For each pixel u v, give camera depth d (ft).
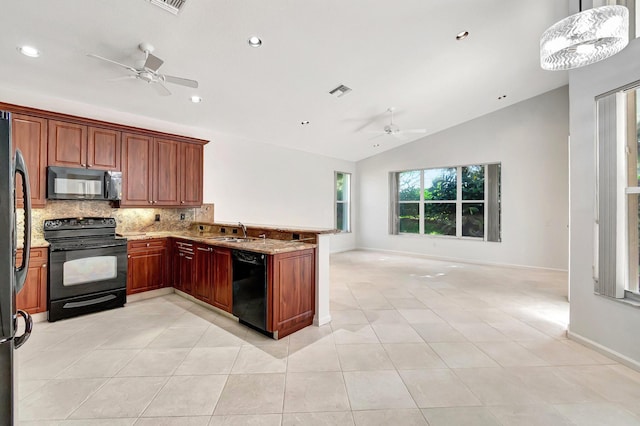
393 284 15.28
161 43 9.04
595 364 7.45
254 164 19.11
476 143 20.85
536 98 18.60
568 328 9.02
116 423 5.41
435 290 14.19
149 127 14.39
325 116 16.72
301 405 5.95
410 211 24.81
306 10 8.52
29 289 9.86
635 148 7.41
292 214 21.85
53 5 7.30
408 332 9.45
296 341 8.80
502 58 13.14
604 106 7.68
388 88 14.29
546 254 18.51
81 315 10.77
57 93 11.35
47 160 10.62
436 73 13.55
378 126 19.49
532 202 18.89
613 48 6.11
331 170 25.29
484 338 9.01
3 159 4.07
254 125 16.71
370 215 26.96
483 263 20.70
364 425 5.40
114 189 12.05
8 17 7.55
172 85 11.75
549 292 13.91
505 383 6.69
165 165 14.03
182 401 6.04
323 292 10.14
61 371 7.09
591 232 8.18
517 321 10.35
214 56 10.11
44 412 5.66
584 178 8.36
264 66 11.07
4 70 9.67
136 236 12.62
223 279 10.46
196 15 8.16
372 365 7.47
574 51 6.39
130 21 8.04
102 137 11.98
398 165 24.99
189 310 11.41
